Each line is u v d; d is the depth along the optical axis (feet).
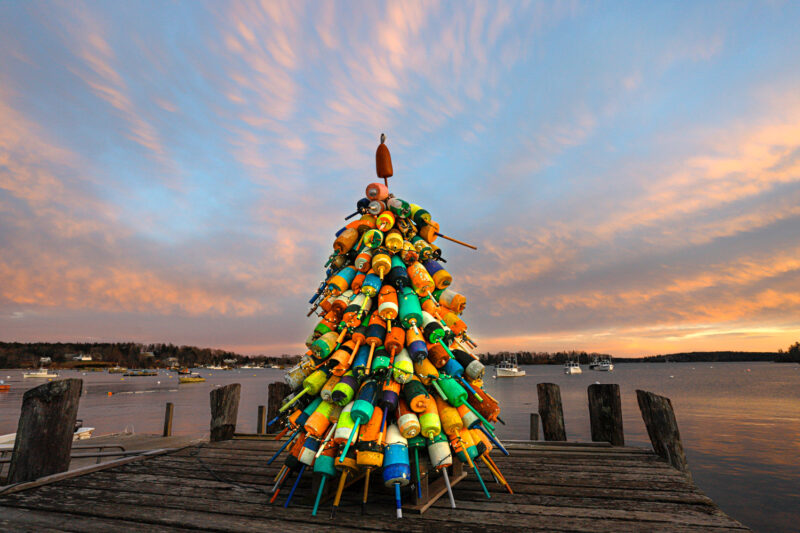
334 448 8.63
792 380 281.33
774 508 36.45
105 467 11.48
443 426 8.82
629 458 12.91
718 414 100.58
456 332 10.52
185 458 12.89
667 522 7.61
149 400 160.76
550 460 12.61
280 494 9.37
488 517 7.88
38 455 10.18
